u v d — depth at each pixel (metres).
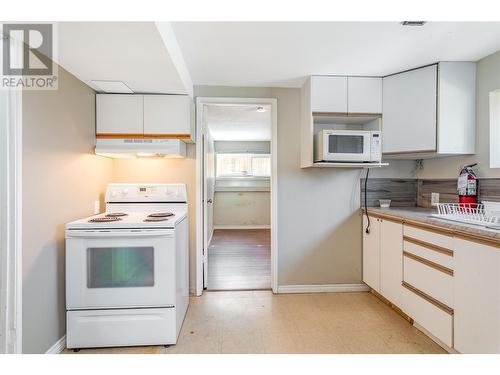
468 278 1.55
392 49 1.99
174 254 1.91
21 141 1.47
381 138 2.49
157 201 2.57
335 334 2.03
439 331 1.76
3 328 1.43
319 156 2.43
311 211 2.83
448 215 1.99
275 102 2.79
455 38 1.83
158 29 1.36
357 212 2.86
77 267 1.83
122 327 1.86
